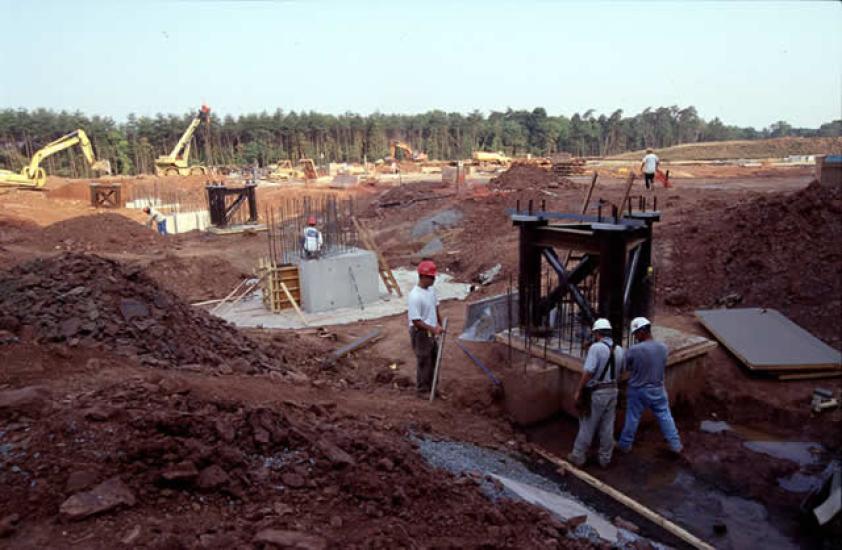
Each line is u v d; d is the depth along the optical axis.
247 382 6.49
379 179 50.34
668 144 119.94
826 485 5.59
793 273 11.02
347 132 107.00
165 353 6.79
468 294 15.05
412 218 24.98
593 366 6.45
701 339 8.17
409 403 7.67
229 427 4.64
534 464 6.80
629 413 6.98
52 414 4.50
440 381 8.55
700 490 6.26
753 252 11.93
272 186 46.47
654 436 7.48
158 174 55.28
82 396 4.89
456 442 6.75
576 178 34.09
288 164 68.88
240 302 15.06
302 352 9.57
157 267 16.42
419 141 108.44
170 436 4.39
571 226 8.29
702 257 12.52
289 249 19.09
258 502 4.02
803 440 7.27
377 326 12.23
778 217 12.38
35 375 5.29
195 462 4.14
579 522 4.99
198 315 8.47
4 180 38.69
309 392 7.06
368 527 3.93
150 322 7.12
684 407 8.09
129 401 4.82
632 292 8.45
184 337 7.38
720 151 75.44
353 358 10.06
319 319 12.95
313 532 3.74
